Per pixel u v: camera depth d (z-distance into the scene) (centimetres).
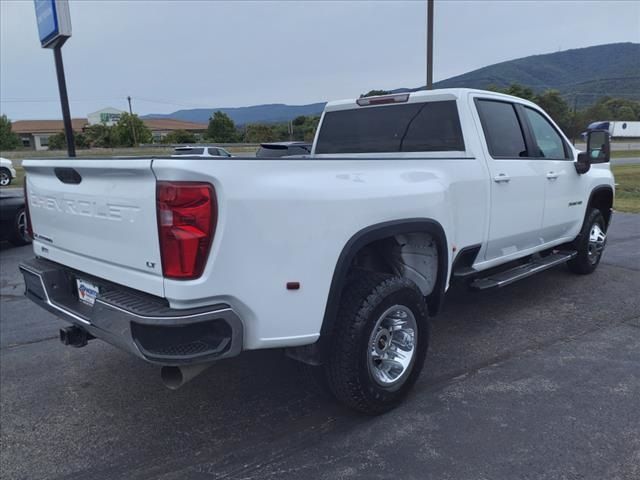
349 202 290
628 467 267
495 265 453
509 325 473
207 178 237
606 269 662
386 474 269
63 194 308
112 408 349
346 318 298
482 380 367
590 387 353
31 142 8362
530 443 290
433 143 436
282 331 271
